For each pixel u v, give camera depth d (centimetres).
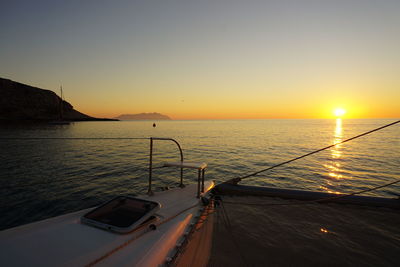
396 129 8481
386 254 306
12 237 226
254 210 445
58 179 1232
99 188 1075
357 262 289
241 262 280
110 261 206
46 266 188
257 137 4638
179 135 5153
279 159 2000
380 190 1093
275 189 527
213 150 2570
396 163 1789
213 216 412
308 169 1568
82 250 213
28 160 1811
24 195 971
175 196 419
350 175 1392
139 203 291
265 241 332
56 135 4922
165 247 247
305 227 379
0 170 1453
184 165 406
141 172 1409
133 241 241
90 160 1823
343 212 436
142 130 7350
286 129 8419
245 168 1605
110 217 264
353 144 3319
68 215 282
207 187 481
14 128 7431
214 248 307
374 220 404
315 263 284
